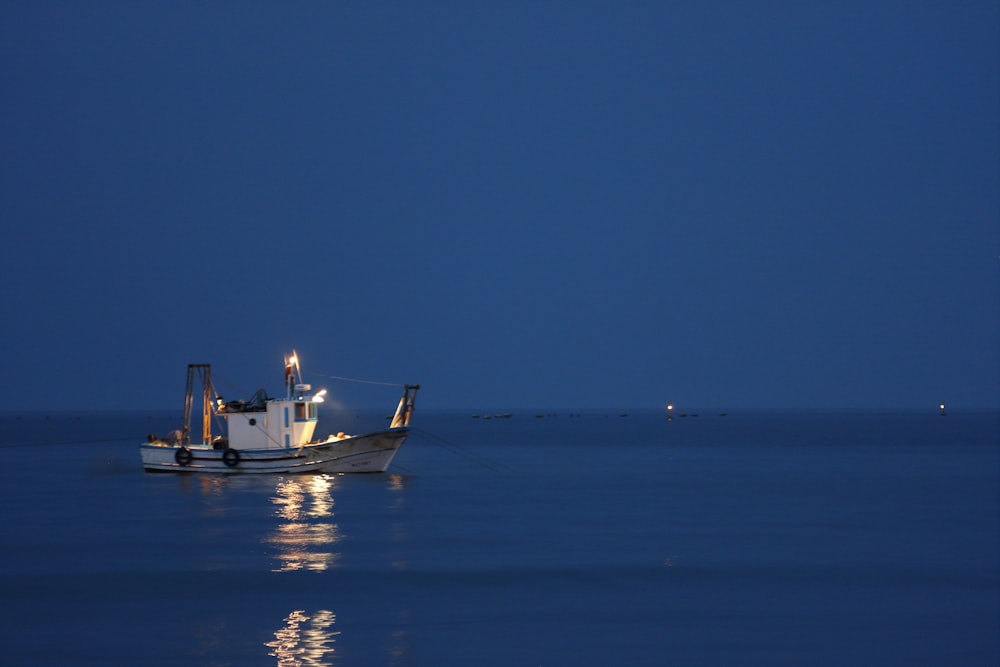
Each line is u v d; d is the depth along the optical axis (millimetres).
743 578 114375
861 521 161125
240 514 165750
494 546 134000
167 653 84438
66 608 99812
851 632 92812
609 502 187375
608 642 88625
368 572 116125
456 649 85875
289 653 84438
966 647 88625
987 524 158000
